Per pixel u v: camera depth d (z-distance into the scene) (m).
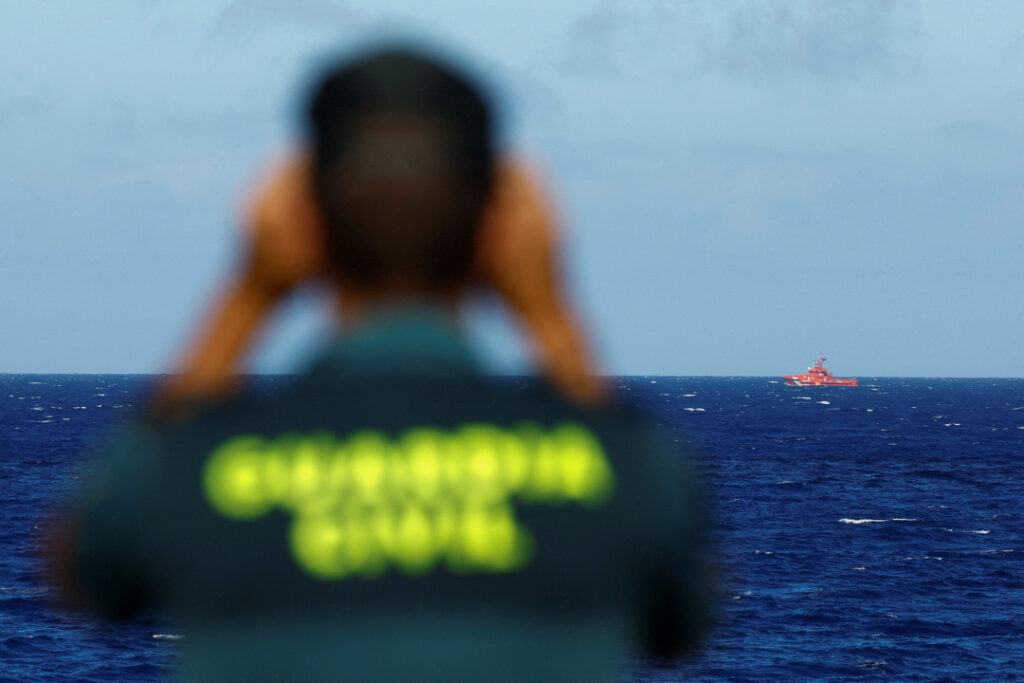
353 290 4.12
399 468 3.93
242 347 4.05
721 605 4.13
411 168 3.92
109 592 3.90
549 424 4.05
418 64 3.99
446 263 4.04
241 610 3.78
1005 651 70.44
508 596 3.84
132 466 3.96
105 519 3.89
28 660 64.75
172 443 3.97
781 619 77.69
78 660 64.94
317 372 4.07
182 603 3.84
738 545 113.00
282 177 4.04
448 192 3.95
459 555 3.86
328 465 3.93
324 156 3.97
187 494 3.89
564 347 4.07
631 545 3.96
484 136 4.02
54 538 3.97
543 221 4.06
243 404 4.05
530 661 3.82
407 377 4.04
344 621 3.77
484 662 3.77
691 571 4.03
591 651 3.89
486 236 4.02
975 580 95.06
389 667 3.74
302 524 3.86
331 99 3.97
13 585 85.44
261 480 3.91
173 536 3.85
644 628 4.09
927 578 95.31
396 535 3.86
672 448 4.15
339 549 3.83
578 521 3.94
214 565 3.82
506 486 3.94
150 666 64.06
